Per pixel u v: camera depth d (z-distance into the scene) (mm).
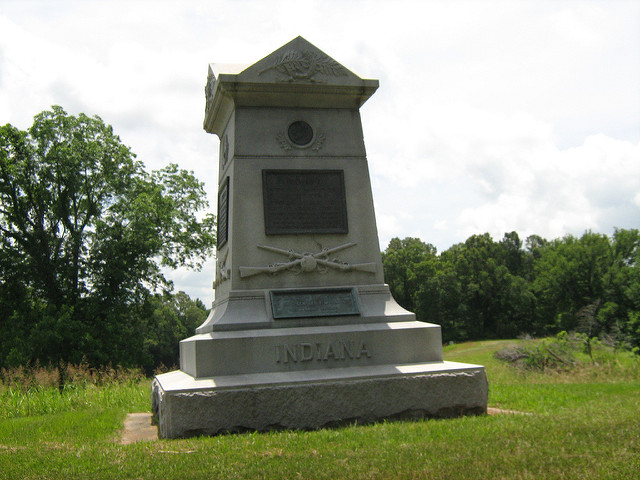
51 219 36781
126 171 38188
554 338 25016
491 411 9938
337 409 8906
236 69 11836
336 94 11250
